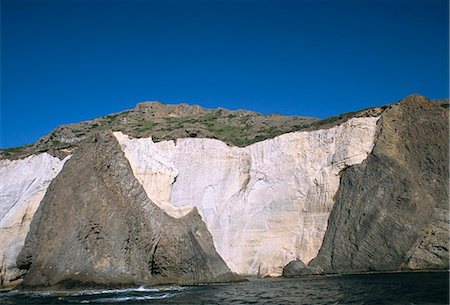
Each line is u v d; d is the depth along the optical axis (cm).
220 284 3838
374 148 4581
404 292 2731
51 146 5825
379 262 4084
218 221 4997
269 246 4734
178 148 5419
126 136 5359
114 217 3803
